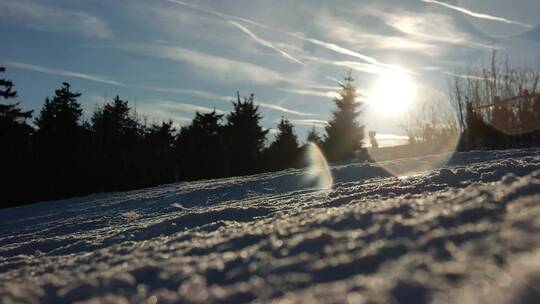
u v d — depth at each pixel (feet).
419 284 5.06
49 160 129.08
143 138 143.54
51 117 134.62
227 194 40.88
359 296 5.03
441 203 10.14
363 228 9.04
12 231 37.86
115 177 129.59
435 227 7.84
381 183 24.86
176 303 6.31
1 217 63.98
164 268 8.45
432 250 6.41
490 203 8.82
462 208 8.63
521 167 21.54
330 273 6.46
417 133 84.33
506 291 4.57
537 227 6.46
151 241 13.05
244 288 6.37
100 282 7.81
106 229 24.81
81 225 31.71
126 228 21.97
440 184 20.31
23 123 135.85
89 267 9.84
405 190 19.85
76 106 141.90
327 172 43.70
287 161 153.38
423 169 39.04
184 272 7.94
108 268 9.45
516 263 5.27
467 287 4.78
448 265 5.56
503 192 9.67
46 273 10.11
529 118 65.51
